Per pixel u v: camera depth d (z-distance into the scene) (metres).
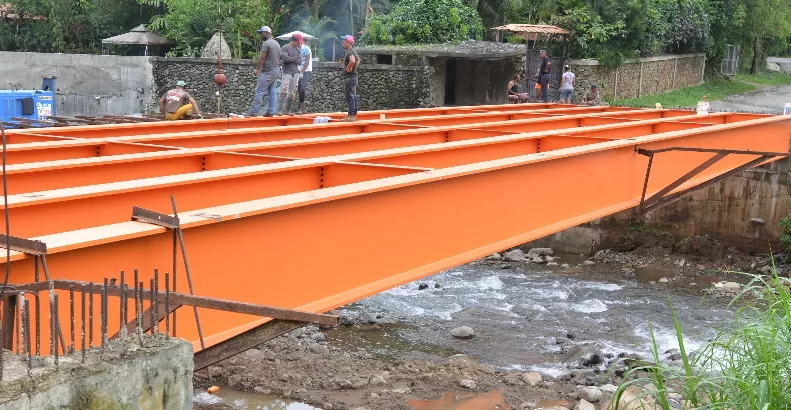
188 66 33.41
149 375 3.40
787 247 20.25
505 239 8.95
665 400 5.11
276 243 5.95
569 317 15.80
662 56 38.09
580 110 19.89
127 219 6.22
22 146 8.91
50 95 21.53
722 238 21.22
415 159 9.16
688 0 39.09
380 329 14.46
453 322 15.15
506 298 17.22
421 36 34.56
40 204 5.56
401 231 7.30
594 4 34.44
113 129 12.12
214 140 11.49
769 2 45.72
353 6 39.41
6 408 2.85
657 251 21.50
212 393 9.77
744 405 4.77
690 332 14.90
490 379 11.35
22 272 4.34
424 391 10.67
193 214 5.29
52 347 3.33
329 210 6.44
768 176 20.61
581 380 11.77
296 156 10.30
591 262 21.09
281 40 38.59
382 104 31.73
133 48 43.06
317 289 6.38
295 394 9.90
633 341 14.31
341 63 31.86
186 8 39.22
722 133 15.00
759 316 5.56
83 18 43.50
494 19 39.22
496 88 33.50
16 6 43.31
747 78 48.25
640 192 12.38
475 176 8.34
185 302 3.92
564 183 10.16
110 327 4.77
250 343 5.19
